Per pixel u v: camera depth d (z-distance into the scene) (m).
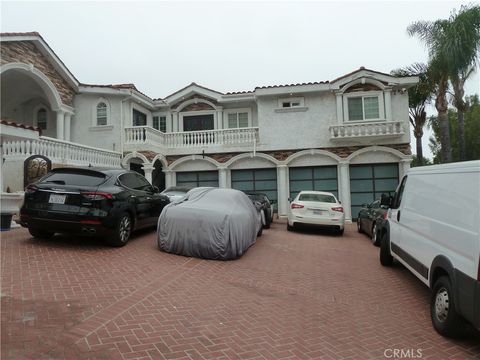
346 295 5.81
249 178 19.28
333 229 13.42
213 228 7.43
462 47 15.85
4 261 6.10
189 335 3.94
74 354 3.33
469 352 3.93
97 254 7.02
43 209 7.00
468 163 4.23
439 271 4.65
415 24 18.41
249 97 19.72
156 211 9.68
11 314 4.09
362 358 3.71
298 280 6.54
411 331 4.46
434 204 5.02
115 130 17.95
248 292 5.60
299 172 18.81
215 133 19.36
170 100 20.62
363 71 17.72
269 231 12.85
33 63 15.26
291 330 4.29
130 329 3.95
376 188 18.09
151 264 6.66
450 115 30.27
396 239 6.86
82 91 17.98
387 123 17.16
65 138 17.45
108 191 7.32
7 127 9.59
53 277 5.48
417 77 17.31
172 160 19.58
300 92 18.23
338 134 17.59
